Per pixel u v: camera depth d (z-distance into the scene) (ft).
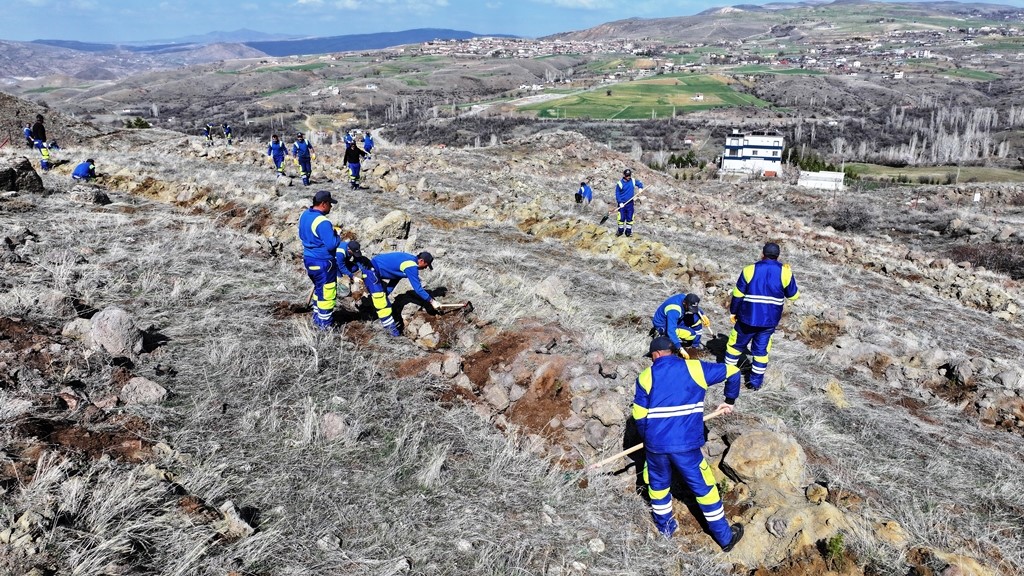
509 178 79.66
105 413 13.76
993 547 14.15
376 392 17.52
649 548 13.41
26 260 22.38
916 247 83.97
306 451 14.42
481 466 15.35
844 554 12.86
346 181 59.67
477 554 12.35
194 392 15.78
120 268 23.29
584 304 29.50
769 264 20.27
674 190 95.66
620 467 16.07
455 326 21.79
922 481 17.07
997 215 107.96
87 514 10.71
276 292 23.68
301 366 18.06
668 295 34.55
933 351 28.07
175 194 39.91
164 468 12.57
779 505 14.05
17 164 34.14
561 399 17.87
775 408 20.63
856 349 28.04
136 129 112.47
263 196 40.06
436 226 45.19
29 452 11.73
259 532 11.54
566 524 13.80
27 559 9.43
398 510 13.15
